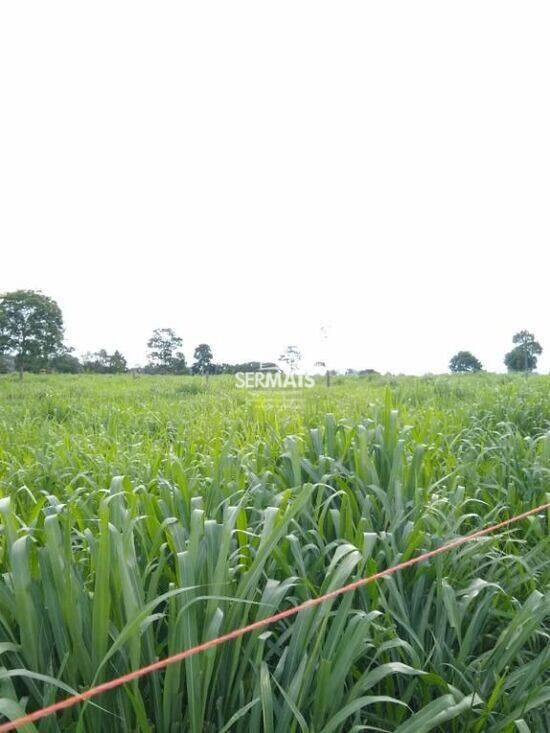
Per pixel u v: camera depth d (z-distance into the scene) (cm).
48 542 202
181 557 212
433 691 241
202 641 208
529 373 1597
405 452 408
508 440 489
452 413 679
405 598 278
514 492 397
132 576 217
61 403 1066
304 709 210
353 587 208
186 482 343
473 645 267
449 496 374
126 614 194
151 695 210
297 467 347
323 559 284
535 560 340
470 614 287
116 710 203
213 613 205
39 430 709
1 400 1280
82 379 2141
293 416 591
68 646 200
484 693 237
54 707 150
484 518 356
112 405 994
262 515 304
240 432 576
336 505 354
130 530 227
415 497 333
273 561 267
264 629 215
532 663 242
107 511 212
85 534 251
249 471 376
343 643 208
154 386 1584
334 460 378
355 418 490
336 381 1656
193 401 1093
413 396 965
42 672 205
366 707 244
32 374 2408
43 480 450
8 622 217
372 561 257
